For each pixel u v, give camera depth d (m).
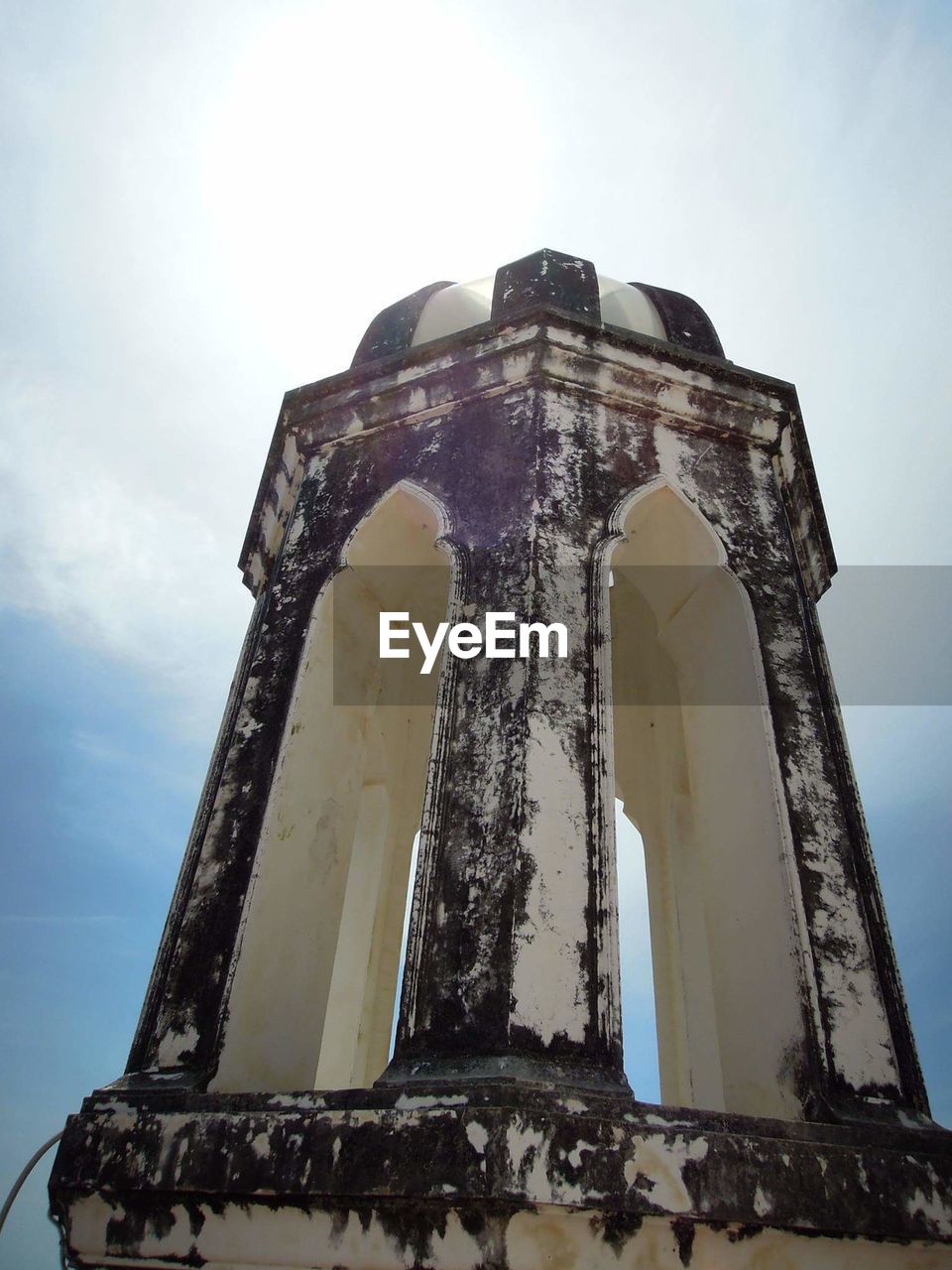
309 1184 3.40
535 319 6.29
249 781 5.14
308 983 4.99
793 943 4.41
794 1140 3.59
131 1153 3.81
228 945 4.54
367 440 6.55
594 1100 3.40
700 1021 6.95
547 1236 3.10
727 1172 3.35
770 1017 4.48
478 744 4.53
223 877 4.81
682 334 7.67
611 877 4.16
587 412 6.07
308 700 5.47
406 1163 3.25
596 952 3.95
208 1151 3.68
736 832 5.18
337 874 5.45
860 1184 3.53
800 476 6.84
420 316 7.94
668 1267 3.18
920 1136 3.85
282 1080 4.57
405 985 3.94
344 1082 7.08
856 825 4.96
